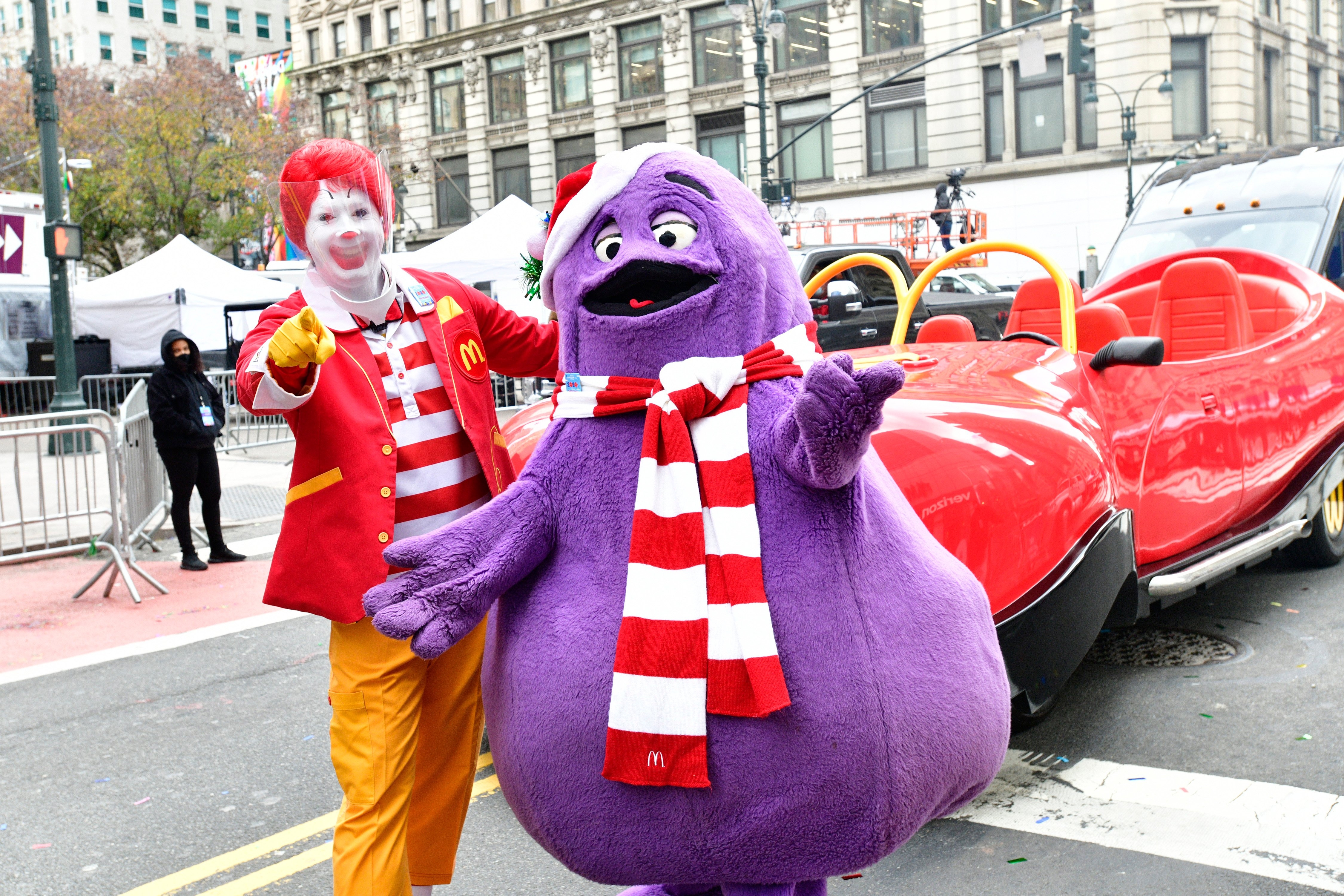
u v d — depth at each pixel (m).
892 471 3.10
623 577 1.84
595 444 1.92
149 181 33.59
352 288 2.42
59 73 35.69
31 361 21.70
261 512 10.71
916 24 34.00
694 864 1.79
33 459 9.26
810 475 1.72
